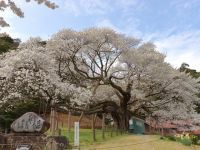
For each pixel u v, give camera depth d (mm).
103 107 30031
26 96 26562
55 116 23641
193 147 20484
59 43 29250
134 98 33625
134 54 30609
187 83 34938
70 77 31406
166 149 18859
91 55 31156
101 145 19938
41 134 17750
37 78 25406
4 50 36500
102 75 30750
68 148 17328
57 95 26422
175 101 34750
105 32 29516
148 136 24062
